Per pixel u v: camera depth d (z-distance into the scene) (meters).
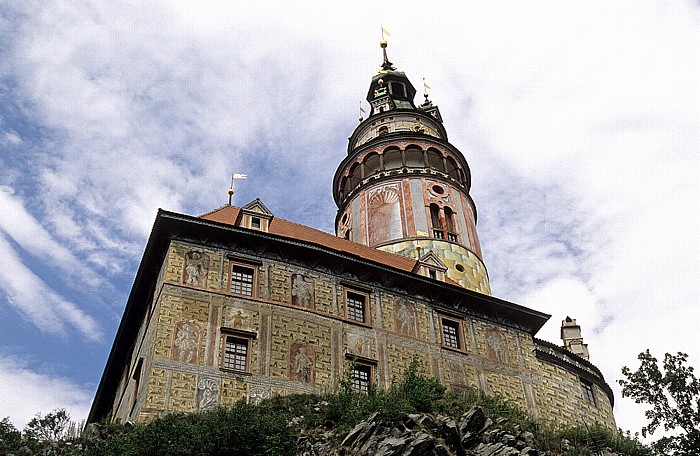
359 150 56.78
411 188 53.38
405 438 26.19
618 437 34.06
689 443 31.41
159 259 36.59
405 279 39.78
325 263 38.41
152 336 33.00
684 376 32.88
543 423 34.47
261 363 33.34
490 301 41.56
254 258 36.72
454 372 38.00
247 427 25.83
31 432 29.64
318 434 28.34
